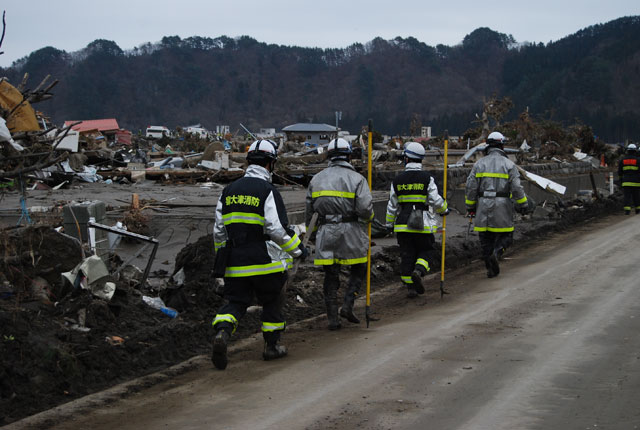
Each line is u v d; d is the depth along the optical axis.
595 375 5.45
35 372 5.45
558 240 14.78
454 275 11.06
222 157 23.75
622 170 20.48
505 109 34.25
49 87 9.10
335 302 7.60
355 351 6.51
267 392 5.38
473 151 23.39
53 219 9.88
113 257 8.88
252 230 6.02
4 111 8.59
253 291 6.37
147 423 4.78
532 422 4.51
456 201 19.11
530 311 7.93
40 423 4.81
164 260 10.22
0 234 6.97
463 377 5.52
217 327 5.93
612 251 12.58
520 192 10.46
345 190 7.48
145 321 7.01
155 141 60.44
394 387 5.34
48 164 6.87
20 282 6.91
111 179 22.25
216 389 5.51
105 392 5.48
